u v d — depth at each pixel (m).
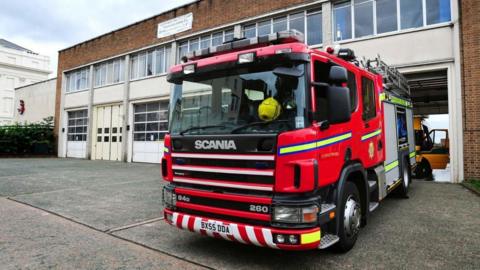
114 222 6.09
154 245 4.85
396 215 6.57
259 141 3.70
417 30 11.73
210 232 3.99
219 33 17.56
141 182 11.20
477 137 10.55
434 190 9.57
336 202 4.12
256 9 15.77
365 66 5.85
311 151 3.62
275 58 3.81
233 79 4.15
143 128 20.98
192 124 4.41
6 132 24.83
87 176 12.88
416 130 14.48
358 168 4.79
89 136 24.42
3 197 8.46
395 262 4.14
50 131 27.69
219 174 4.00
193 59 4.85
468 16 10.84
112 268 4.00
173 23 19.39
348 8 13.30
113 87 22.95
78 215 6.59
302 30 14.54
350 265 4.06
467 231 5.44
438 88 16.23
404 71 11.95
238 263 4.16
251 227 3.65
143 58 21.38
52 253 4.50
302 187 3.49
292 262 4.18
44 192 9.18
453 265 4.04
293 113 3.68
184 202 4.30
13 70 60.84
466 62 10.80
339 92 3.75
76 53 26.16
